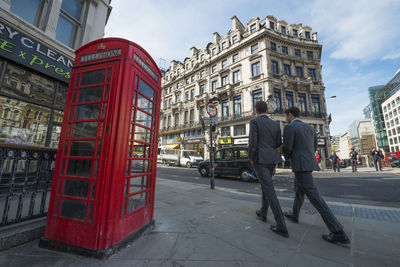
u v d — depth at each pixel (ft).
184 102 98.73
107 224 5.73
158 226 8.40
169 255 5.73
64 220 6.15
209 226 8.40
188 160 65.05
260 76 67.56
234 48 76.64
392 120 212.02
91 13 21.49
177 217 9.75
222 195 16.17
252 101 68.69
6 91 13.88
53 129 16.94
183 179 30.66
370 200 15.28
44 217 7.75
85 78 7.16
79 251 5.68
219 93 79.36
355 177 32.86
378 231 7.81
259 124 8.62
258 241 6.83
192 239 6.97
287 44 72.13
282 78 66.49
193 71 95.35
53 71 16.65
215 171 32.07
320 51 76.13
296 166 7.77
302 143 7.96
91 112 6.79
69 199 6.26
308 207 12.12
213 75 84.84
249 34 73.67
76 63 7.40
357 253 5.91
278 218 7.53
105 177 5.94
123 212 6.61
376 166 46.98
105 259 5.44
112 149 6.14
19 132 14.67
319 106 69.67
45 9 17.24
